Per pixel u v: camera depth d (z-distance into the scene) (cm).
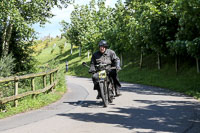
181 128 552
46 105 930
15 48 1636
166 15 2083
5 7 1452
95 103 951
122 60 3531
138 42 2742
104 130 544
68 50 7275
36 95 1030
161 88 1642
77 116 704
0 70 1014
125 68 3350
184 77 2091
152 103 934
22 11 1692
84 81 2392
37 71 1602
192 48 1638
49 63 1566
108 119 656
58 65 1612
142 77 2494
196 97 1119
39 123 630
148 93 1307
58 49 7969
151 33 2344
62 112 777
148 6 2133
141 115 703
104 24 3769
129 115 705
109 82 885
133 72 2955
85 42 4378
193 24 1689
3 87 884
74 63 5091
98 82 850
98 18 3994
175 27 2216
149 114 716
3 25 1575
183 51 1870
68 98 1134
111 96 897
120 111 768
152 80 2211
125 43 3256
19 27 1517
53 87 1345
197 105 887
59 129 562
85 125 594
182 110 780
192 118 659
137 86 1803
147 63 3127
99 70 865
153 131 529
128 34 3072
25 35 1580
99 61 870
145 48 2723
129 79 2539
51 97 1065
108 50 883
